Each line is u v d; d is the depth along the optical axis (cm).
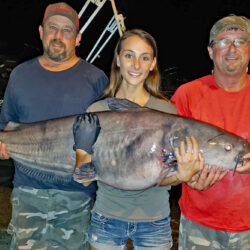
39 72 149
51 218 151
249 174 133
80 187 149
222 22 134
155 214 127
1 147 147
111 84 144
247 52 132
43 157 141
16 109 153
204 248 139
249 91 136
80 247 155
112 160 126
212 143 127
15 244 155
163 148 124
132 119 128
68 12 148
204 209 137
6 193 241
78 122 124
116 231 127
